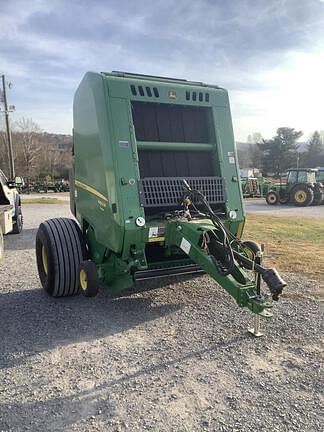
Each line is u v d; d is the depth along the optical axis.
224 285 3.84
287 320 4.54
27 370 3.53
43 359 3.73
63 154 76.25
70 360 3.70
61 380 3.35
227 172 5.21
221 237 4.27
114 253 5.00
